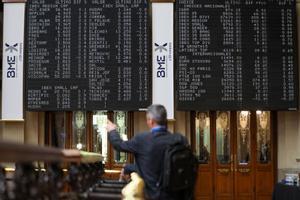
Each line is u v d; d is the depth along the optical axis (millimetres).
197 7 9906
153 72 9938
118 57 9820
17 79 9891
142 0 9891
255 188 10414
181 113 10156
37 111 9906
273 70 9945
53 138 10336
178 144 4191
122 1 9875
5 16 9961
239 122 10516
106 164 10297
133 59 9820
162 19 10047
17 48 9922
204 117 10508
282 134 10539
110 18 9859
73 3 9859
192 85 9797
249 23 9977
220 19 9938
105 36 9836
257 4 10016
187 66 9820
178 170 4086
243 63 9906
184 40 9852
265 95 9891
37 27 9805
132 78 9797
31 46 9781
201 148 10453
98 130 10383
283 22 10031
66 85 9758
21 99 9883
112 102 9758
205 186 10359
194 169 4242
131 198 4137
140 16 9875
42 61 9773
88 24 9852
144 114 10273
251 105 9852
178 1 9906
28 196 2455
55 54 9789
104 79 9789
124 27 9859
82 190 4207
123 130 10336
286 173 9953
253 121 10508
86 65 9797
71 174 3895
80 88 9758
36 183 2617
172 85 9930
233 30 9938
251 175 10430
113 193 4586
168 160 4094
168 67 9953
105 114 10406
